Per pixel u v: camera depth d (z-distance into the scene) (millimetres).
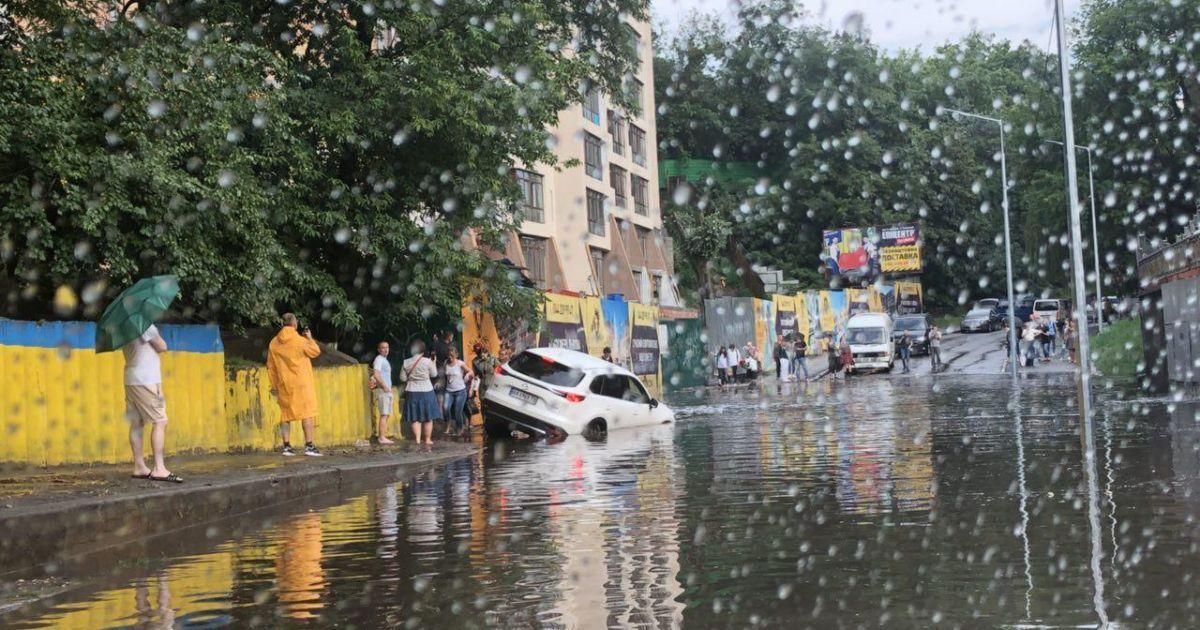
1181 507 8492
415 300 20188
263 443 15867
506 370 19734
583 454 15445
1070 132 18859
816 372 46094
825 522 8367
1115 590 5836
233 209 14766
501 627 5426
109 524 8508
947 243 65562
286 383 14484
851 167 60750
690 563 6926
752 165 62844
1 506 8148
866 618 5430
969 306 71312
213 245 14953
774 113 61062
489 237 20734
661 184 60375
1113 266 50438
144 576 6988
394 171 19562
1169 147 45375
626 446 16578
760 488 10602
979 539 7410
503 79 19031
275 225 17562
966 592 5887
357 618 5695
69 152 12922
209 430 14758
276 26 18656
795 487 10562
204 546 8195
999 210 66938
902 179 62156
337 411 17672
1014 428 16469
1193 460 11500
